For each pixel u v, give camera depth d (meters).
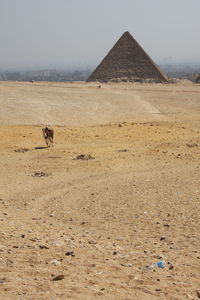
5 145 35.56
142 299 7.05
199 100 78.44
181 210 17.28
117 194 20.88
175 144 35.75
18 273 8.20
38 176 25.61
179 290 7.78
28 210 17.84
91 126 47.22
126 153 32.69
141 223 15.44
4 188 22.52
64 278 7.99
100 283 7.85
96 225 15.21
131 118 59.44
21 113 57.12
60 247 10.86
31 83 101.25
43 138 39.28
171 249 11.67
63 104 67.12
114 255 10.48
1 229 12.68
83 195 20.91
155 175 25.44
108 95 80.88
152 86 111.00
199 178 24.12
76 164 28.89
